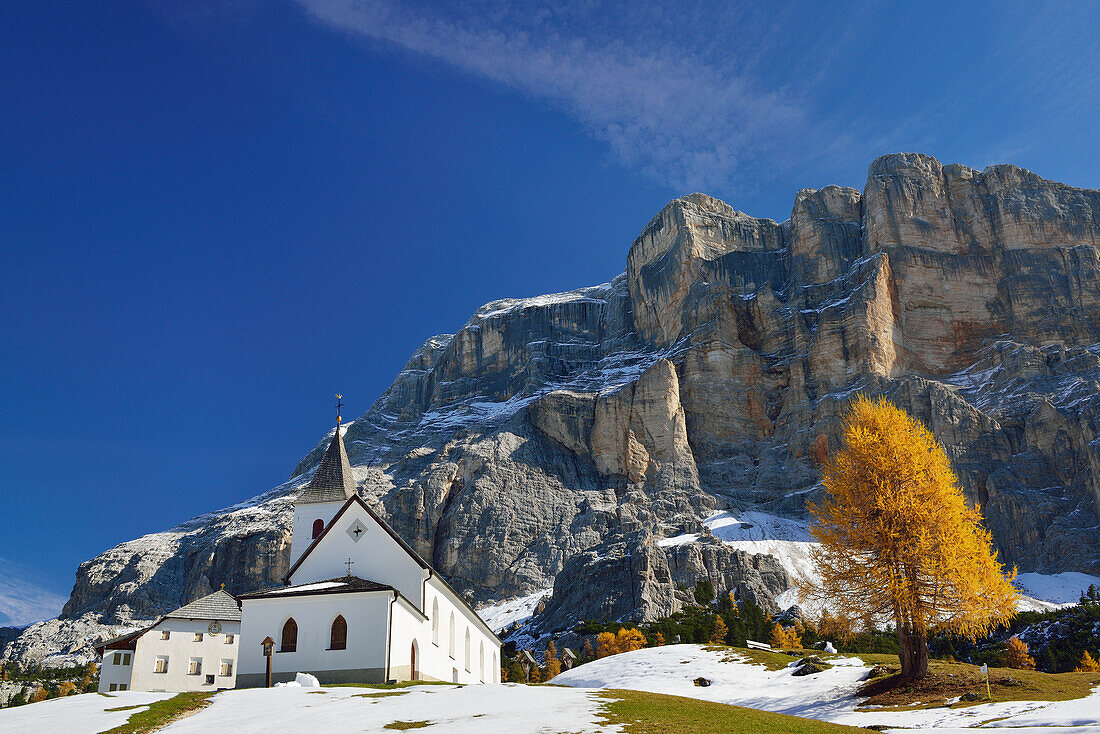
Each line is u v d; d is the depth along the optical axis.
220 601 91.00
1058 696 49.22
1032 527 172.75
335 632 60.59
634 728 36.50
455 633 78.31
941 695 53.09
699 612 133.25
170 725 42.12
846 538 59.31
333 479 91.06
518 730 36.50
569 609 152.50
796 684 67.38
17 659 170.50
